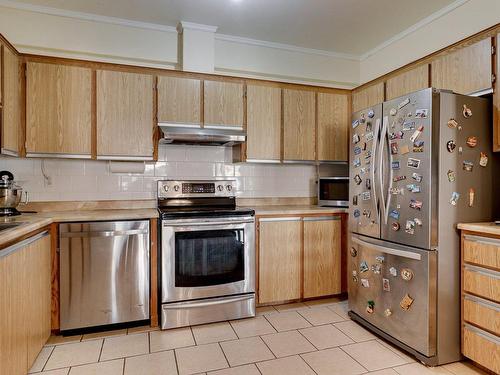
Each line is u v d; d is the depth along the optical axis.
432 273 1.99
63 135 2.58
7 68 2.25
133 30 3.00
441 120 2.00
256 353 2.16
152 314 2.54
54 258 2.30
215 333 2.45
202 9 2.79
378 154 2.34
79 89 2.62
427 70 2.56
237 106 3.05
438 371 1.95
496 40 2.06
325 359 2.09
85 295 2.38
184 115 2.88
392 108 2.26
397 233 2.20
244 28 3.14
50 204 2.80
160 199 3.01
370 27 3.12
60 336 2.37
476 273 1.92
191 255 2.59
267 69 3.46
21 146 2.48
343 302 3.08
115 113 2.71
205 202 3.15
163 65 3.11
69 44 2.83
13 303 1.63
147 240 2.52
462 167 2.06
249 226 2.75
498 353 1.80
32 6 2.71
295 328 2.53
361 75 3.81
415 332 2.06
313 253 3.03
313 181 3.69
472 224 1.97
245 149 3.07
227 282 2.67
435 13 2.85
